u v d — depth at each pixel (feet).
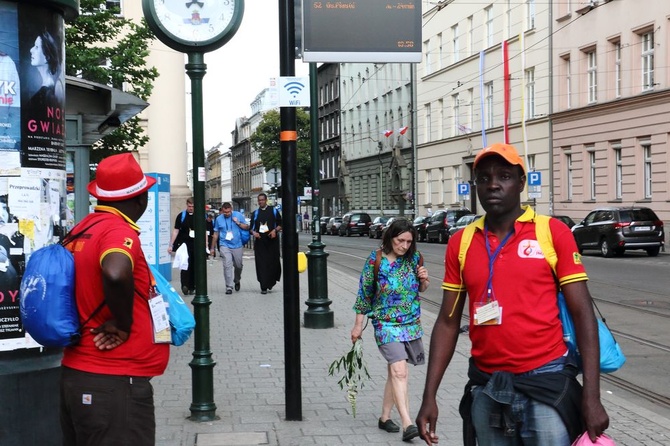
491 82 145.18
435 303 50.47
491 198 10.96
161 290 12.88
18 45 17.17
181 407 23.15
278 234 55.16
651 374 28.48
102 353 11.94
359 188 231.09
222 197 583.58
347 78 243.40
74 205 36.86
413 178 182.91
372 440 19.83
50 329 11.63
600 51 113.50
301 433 20.42
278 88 21.44
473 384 11.35
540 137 129.18
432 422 11.64
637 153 106.11
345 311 45.42
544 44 126.82
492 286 10.85
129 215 12.62
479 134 150.10
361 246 138.72
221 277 69.62
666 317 41.60
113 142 59.52
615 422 21.45
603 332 11.00
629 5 106.93
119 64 57.82
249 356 31.35
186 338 13.03
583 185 118.21
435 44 170.71
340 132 252.01
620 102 108.06
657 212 102.27
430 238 141.90
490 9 145.07
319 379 27.02
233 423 21.33
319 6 26.99
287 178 21.48
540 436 10.64
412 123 182.39
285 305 21.62
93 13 57.36
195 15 20.99
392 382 20.06
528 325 10.69
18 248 17.08
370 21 27.27
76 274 11.91
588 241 93.35
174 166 94.79
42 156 17.56
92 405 11.80
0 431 16.79
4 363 16.89
